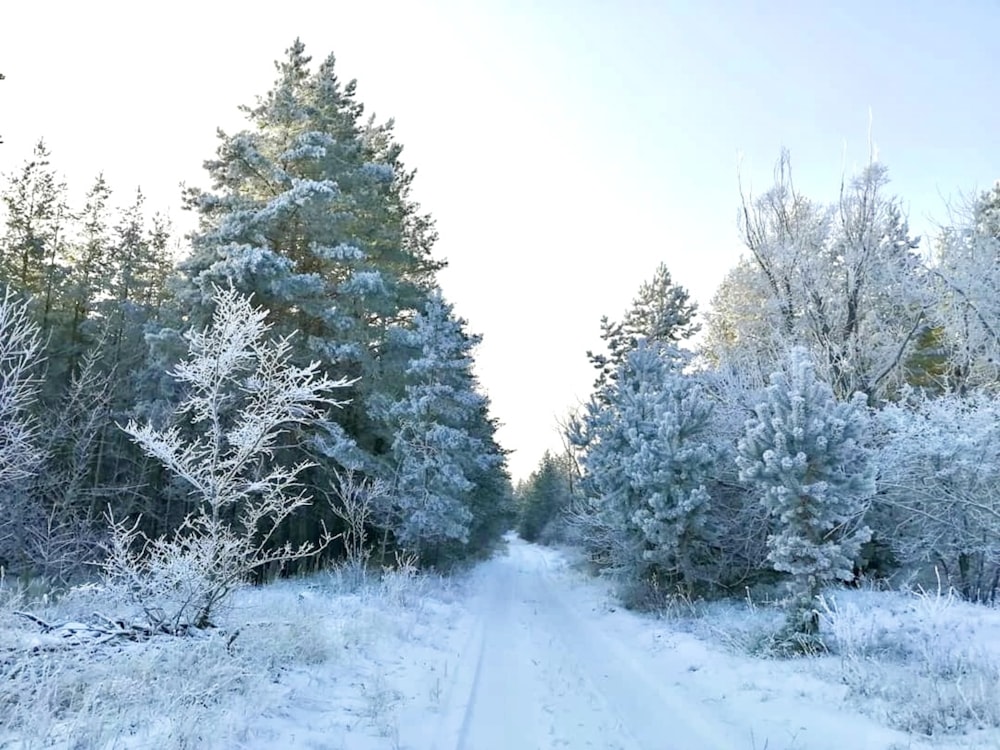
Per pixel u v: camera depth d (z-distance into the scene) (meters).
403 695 7.94
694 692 8.75
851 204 19.55
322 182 19.80
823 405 10.58
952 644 8.94
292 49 23.39
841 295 19.38
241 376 12.52
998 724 6.30
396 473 21.95
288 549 9.32
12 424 8.26
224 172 21.53
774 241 20.80
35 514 15.41
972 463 12.77
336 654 9.21
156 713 5.44
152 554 8.21
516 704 8.19
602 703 8.26
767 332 21.31
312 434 21.17
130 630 7.57
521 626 15.63
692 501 15.16
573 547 44.47
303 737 5.88
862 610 11.19
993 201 19.19
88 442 19.00
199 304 20.22
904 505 14.18
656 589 17.03
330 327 21.19
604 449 20.44
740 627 12.45
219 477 8.70
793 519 10.31
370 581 18.88
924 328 18.62
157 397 21.33
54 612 9.46
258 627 8.81
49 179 30.83
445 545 26.08
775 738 6.64
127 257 32.53
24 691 5.38
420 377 23.22
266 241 20.34
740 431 17.75
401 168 31.06
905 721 6.61
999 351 16.25
